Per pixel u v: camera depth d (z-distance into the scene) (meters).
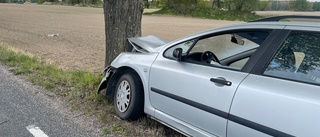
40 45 11.26
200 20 50.38
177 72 2.89
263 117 2.08
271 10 88.44
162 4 73.69
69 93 4.54
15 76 5.55
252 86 2.21
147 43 3.87
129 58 3.68
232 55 2.94
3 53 7.65
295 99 1.94
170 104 2.96
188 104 2.72
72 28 21.55
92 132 3.27
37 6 74.12
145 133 3.27
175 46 3.19
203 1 70.00
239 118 2.24
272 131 2.02
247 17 61.53
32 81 5.20
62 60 8.12
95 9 74.19
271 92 2.08
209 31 2.90
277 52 2.27
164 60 3.17
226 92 2.37
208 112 2.51
